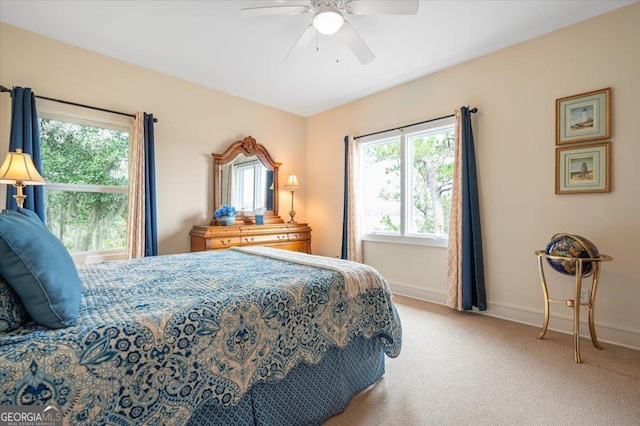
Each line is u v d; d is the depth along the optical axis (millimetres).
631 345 2252
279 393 1367
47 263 972
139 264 1996
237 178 4070
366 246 4145
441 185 3469
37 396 776
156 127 3391
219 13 2385
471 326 2705
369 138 4047
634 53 2246
